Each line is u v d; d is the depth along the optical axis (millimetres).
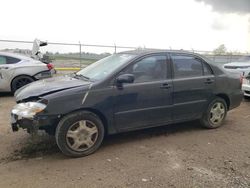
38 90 4359
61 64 18016
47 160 4207
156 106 4949
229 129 5801
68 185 3477
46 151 4520
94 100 4352
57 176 3707
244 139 5203
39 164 4066
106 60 5414
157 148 4703
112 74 4586
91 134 4395
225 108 5898
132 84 4699
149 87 4820
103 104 4430
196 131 5621
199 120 5727
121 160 4215
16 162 4117
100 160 4215
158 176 3717
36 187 3434
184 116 5352
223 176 3744
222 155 4441
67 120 4184
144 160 4219
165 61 5117
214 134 5461
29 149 4531
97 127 4441
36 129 4066
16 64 9328
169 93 5047
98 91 4402
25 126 4078
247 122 6344
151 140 5078
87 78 4852
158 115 5016
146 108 4848
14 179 3623
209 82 5527
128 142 4965
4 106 7605
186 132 5547
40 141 4863
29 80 9414
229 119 6582
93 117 4383
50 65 9930
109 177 3684
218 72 5719
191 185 3498
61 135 4176
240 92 6109
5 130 5449
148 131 5555
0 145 4695
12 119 4262
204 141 5062
